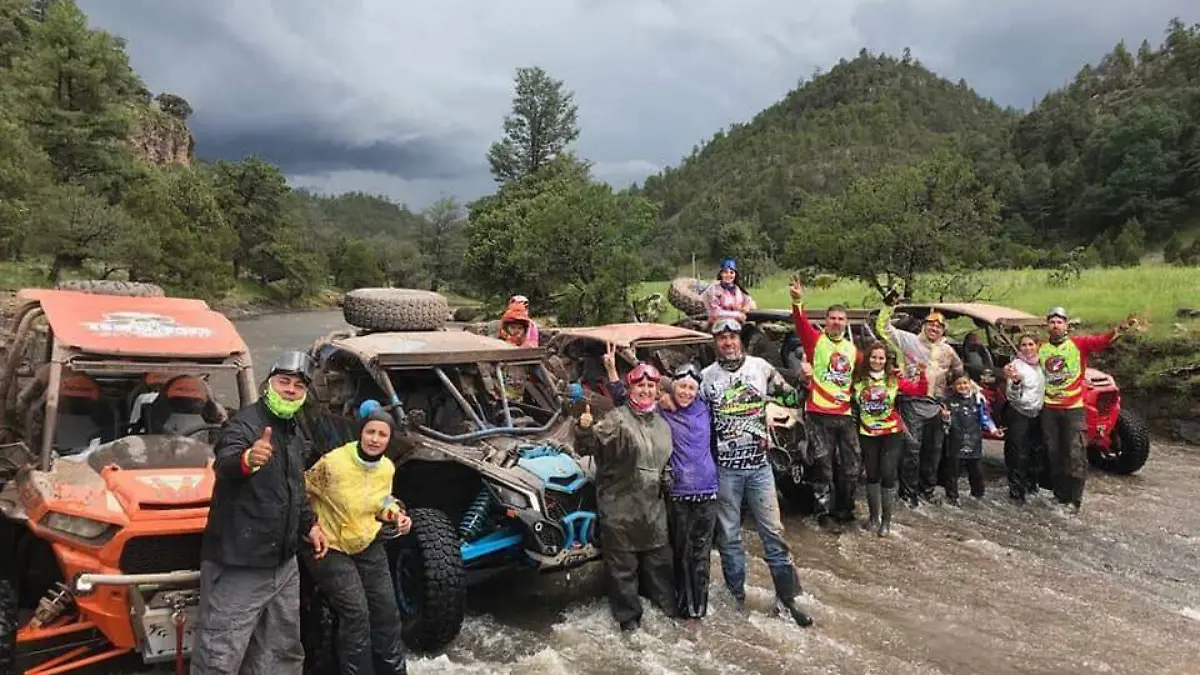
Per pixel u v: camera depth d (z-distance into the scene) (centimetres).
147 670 477
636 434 555
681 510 579
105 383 565
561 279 2291
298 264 6294
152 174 5356
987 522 831
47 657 465
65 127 4631
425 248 8869
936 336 884
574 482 570
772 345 970
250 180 6506
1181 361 1288
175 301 593
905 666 516
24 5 7300
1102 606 618
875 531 794
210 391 575
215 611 383
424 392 680
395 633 454
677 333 889
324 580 430
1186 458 1131
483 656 523
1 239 3116
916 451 871
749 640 553
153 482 442
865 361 779
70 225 3256
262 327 3662
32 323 570
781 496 901
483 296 4166
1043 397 891
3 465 491
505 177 5391
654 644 544
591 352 884
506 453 585
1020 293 2031
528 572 679
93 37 4891
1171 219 8800
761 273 4244
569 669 505
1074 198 9750
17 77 4906
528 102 5300
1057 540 776
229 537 383
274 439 392
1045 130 12025
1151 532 801
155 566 422
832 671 508
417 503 615
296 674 409
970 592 645
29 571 486
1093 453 1070
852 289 2511
